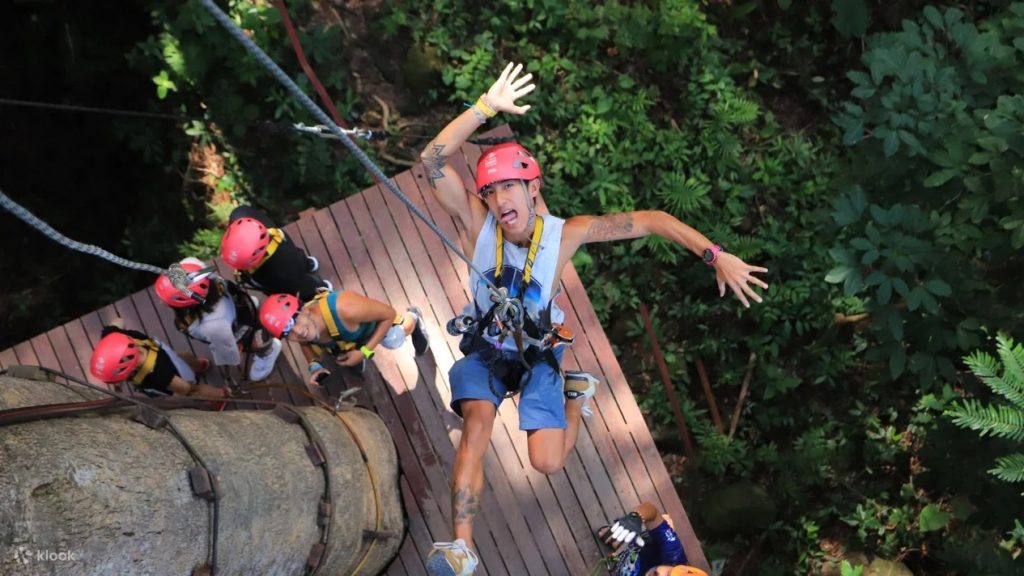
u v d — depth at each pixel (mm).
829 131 9305
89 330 6324
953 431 6484
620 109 8789
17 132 8961
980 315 6598
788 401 8883
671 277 8828
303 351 5633
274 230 5391
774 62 9398
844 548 8648
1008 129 5883
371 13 9016
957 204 7094
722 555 8492
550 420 4273
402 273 6473
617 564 5816
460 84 8719
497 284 3934
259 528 3805
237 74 8508
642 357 8867
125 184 9281
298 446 4570
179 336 6344
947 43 7578
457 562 3600
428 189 6602
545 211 4344
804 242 8820
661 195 8742
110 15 8922
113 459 2912
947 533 8328
